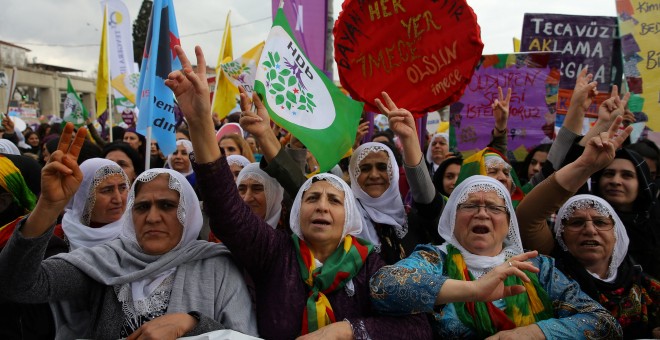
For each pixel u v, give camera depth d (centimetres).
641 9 502
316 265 234
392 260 292
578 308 230
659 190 381
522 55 470
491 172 334
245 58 641
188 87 219
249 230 228
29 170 310
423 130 445
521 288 202
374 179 311
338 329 204
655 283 267
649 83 497
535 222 270
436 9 289
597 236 261
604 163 248
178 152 524
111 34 860
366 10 299
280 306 222
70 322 221
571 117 334
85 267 217
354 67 305
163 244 230
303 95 295
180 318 203
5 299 202
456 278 238
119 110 1041
